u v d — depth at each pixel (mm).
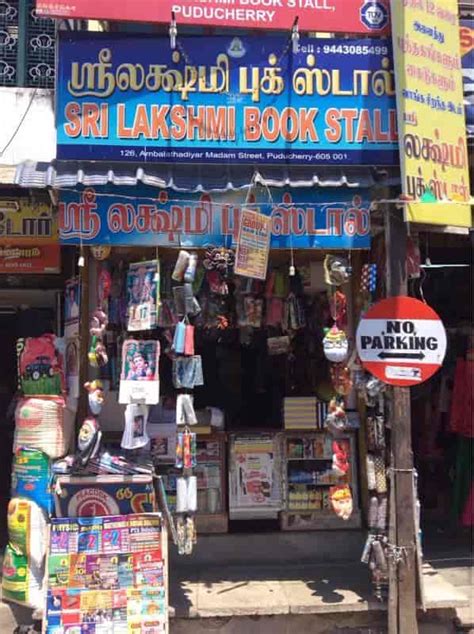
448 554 5992
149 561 4535
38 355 4996
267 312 5559
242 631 4672
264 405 6270
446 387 6965
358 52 4812
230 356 6328
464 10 5102
